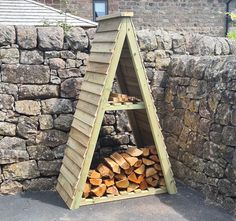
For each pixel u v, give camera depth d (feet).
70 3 31.04
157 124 14.94
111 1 32.37
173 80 17.52
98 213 13.83
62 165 15.72
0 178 15.64
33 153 15.99
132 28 13.97
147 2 33.17
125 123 17.83
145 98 14.57
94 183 14.74
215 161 14.51
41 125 15.99
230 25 35.47
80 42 16.22
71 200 14.12
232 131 13.65
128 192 15.23
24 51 15.52
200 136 15.47
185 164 16.51
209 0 34.83
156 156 15.71
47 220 13.26
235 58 14.23
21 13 21.48
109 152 17.71
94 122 13.83
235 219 13.14
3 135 15.56
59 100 16.17
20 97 15.61
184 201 14.75
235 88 13.60
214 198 14.51
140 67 14.34
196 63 15.97
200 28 34.99
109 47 14.07
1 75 15.30
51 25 17.81
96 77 14.55
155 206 14.38
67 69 16.20
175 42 17.99
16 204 14.66
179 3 34.01
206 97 15.11
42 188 16.19
